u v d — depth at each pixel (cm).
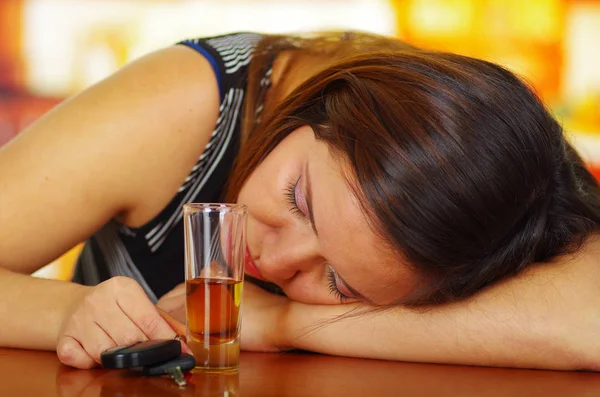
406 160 107
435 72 113
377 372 114
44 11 347
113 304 106
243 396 93
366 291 117
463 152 108
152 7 354
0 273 123
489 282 124
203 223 103
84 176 129
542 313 122
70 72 351
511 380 112
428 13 369
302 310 127
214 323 105
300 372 110
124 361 96
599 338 120
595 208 142
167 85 136
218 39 148
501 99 114
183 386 96
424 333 122
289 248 118
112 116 130
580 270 126
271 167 120
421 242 109
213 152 142
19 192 126
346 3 366
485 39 371
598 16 372
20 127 348
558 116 152
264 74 146
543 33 373
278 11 362
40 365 108
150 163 134
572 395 104
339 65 123
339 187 111
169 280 151
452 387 105
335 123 114
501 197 111
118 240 150
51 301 118
